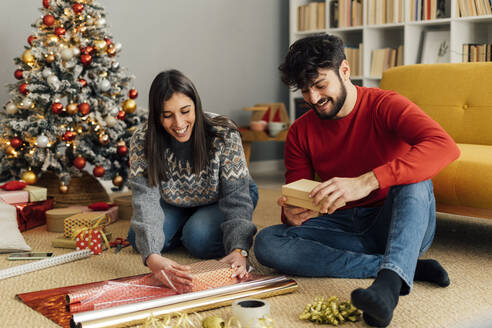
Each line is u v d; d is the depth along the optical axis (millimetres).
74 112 2662
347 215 1739
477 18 3441
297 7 4418
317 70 1499
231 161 1814
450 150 1420
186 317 1261
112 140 2848
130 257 2016
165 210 2062
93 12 2836
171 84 1610
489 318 1384
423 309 1442
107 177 2867
